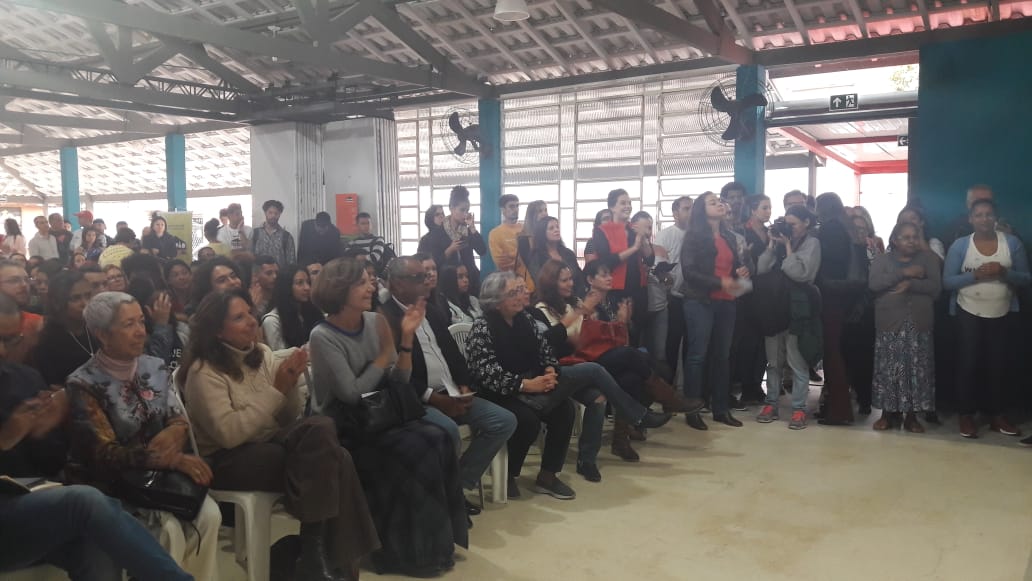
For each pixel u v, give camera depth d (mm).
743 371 5582
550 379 3516
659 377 4391
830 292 4973
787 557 2941
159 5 8344
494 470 3545
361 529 2580
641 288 5004
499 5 5742
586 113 8477
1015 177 5723
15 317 2295
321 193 10117
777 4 6512
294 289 3674
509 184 9055
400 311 3307
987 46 5797
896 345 4801
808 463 4168
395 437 2859
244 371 2605
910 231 4734
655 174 8164
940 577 2762
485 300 3568
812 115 7074
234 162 13758
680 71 7641
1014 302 4824
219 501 2494
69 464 2264
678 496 3650
